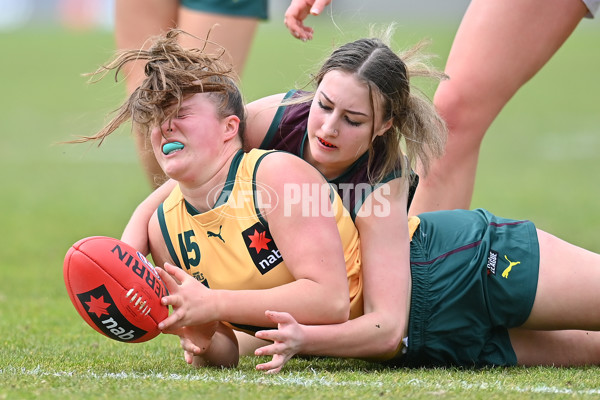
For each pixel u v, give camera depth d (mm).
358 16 16812
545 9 17109
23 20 165125
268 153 12695
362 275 13125
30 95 76500
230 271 12562
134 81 18500
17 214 36125
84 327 17594
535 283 13555
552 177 45312
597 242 28438
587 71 93000
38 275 24703
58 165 50438
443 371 13148
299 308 12133
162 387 11109
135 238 13453
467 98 17234
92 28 145750
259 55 97250
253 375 12117
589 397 10992
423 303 13398
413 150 13516
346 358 14484
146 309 11828
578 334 14234
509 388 11523
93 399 10406
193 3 22188
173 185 14008
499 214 34531
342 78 12336
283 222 12242
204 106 12438
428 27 115625
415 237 13844
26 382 11469
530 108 71750
